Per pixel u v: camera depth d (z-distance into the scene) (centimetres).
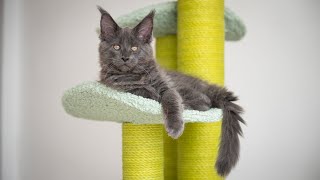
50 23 153
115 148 150
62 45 153
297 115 142
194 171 104
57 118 152
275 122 143
